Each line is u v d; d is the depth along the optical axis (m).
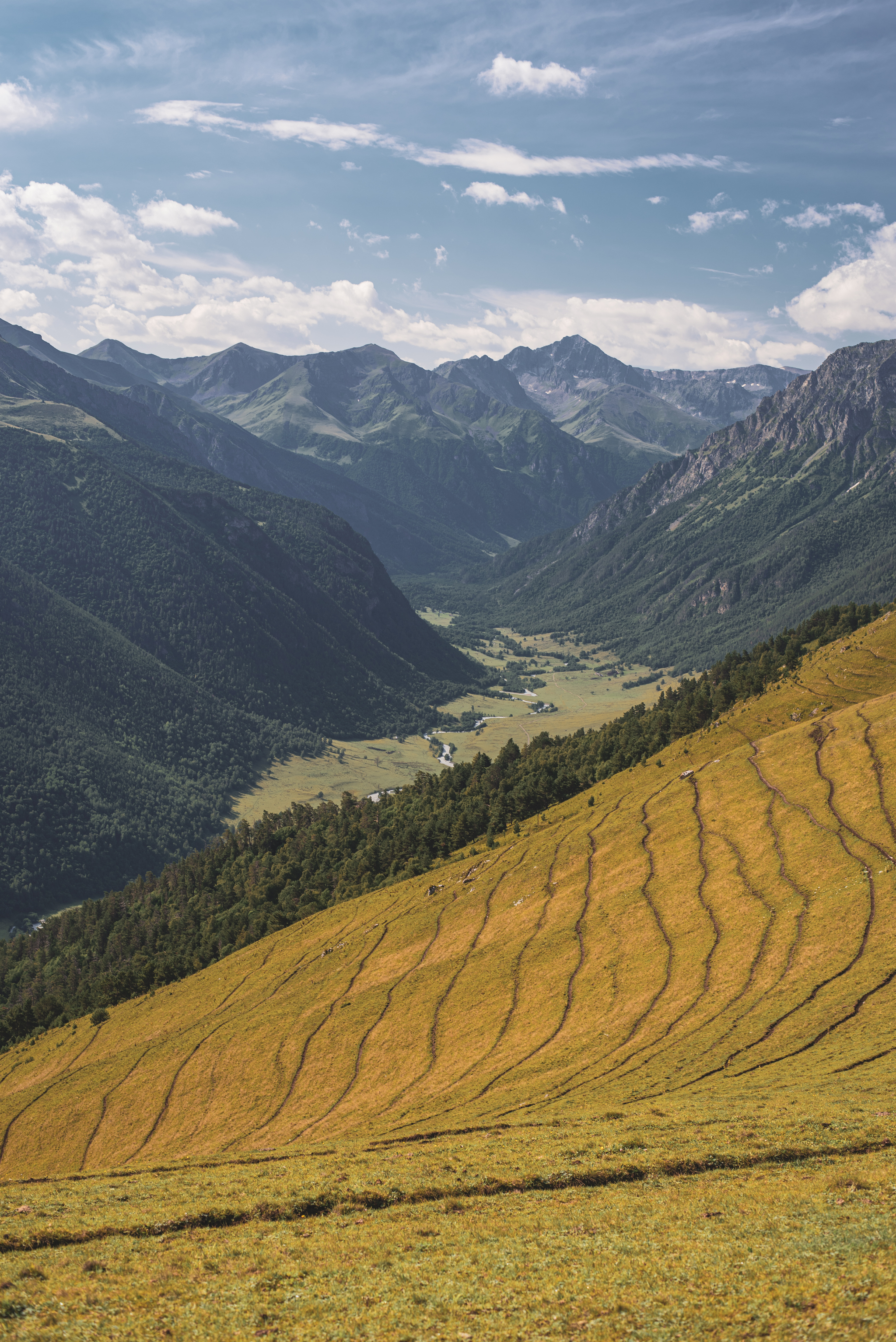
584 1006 130.00
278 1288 41.31
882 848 133.88
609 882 169.25
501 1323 35.75
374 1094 131.38
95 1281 43.22
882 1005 94.56
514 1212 50.66
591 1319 35.31
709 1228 44.38
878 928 113.62
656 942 137.88
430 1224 49.16
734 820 167.50
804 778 170.88
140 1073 179.62
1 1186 72.94
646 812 192.75
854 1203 46.03
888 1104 66.19
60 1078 193.88
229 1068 164.25
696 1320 34.22
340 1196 56.16
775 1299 35.12
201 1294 40.84
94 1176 75.31
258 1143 128.38
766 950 120.88
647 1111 75.25
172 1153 139.38
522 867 198.12
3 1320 38.59
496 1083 113.44
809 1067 83.38
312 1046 157.75
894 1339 30.50
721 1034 101.44
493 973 155.25
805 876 136.75
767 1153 57.97
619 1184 55.69
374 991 170.50
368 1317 37.06
